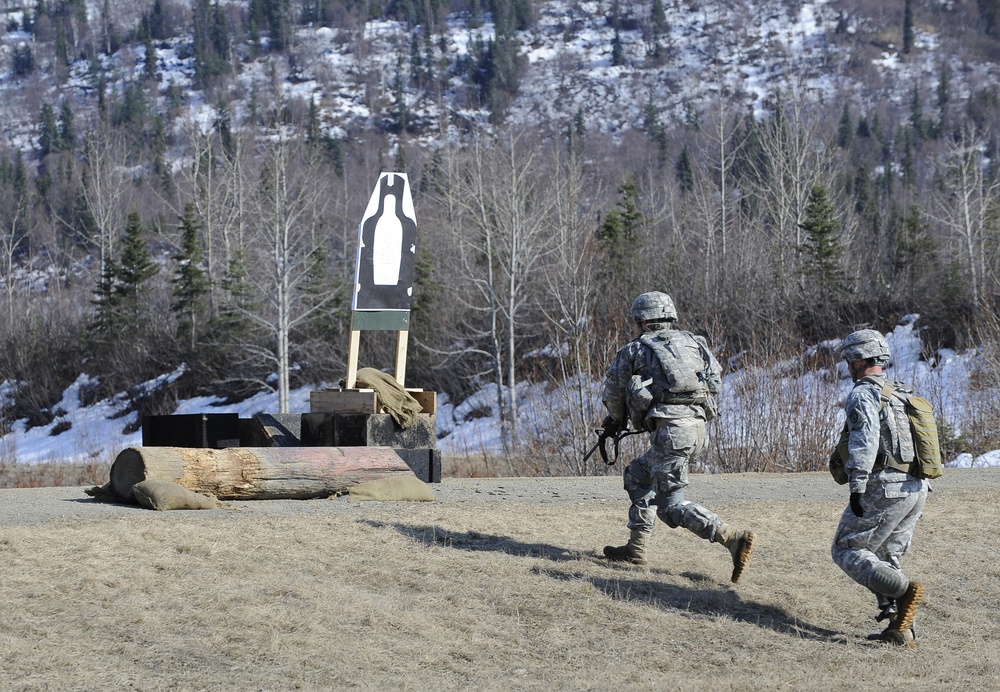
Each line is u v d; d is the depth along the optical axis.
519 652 14.21
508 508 23.16
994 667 14.12
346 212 126.44
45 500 23.53
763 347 47.75
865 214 142.38
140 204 180.50
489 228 90.12
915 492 15.18
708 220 110.44
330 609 15.21
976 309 72.88
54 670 12.73
